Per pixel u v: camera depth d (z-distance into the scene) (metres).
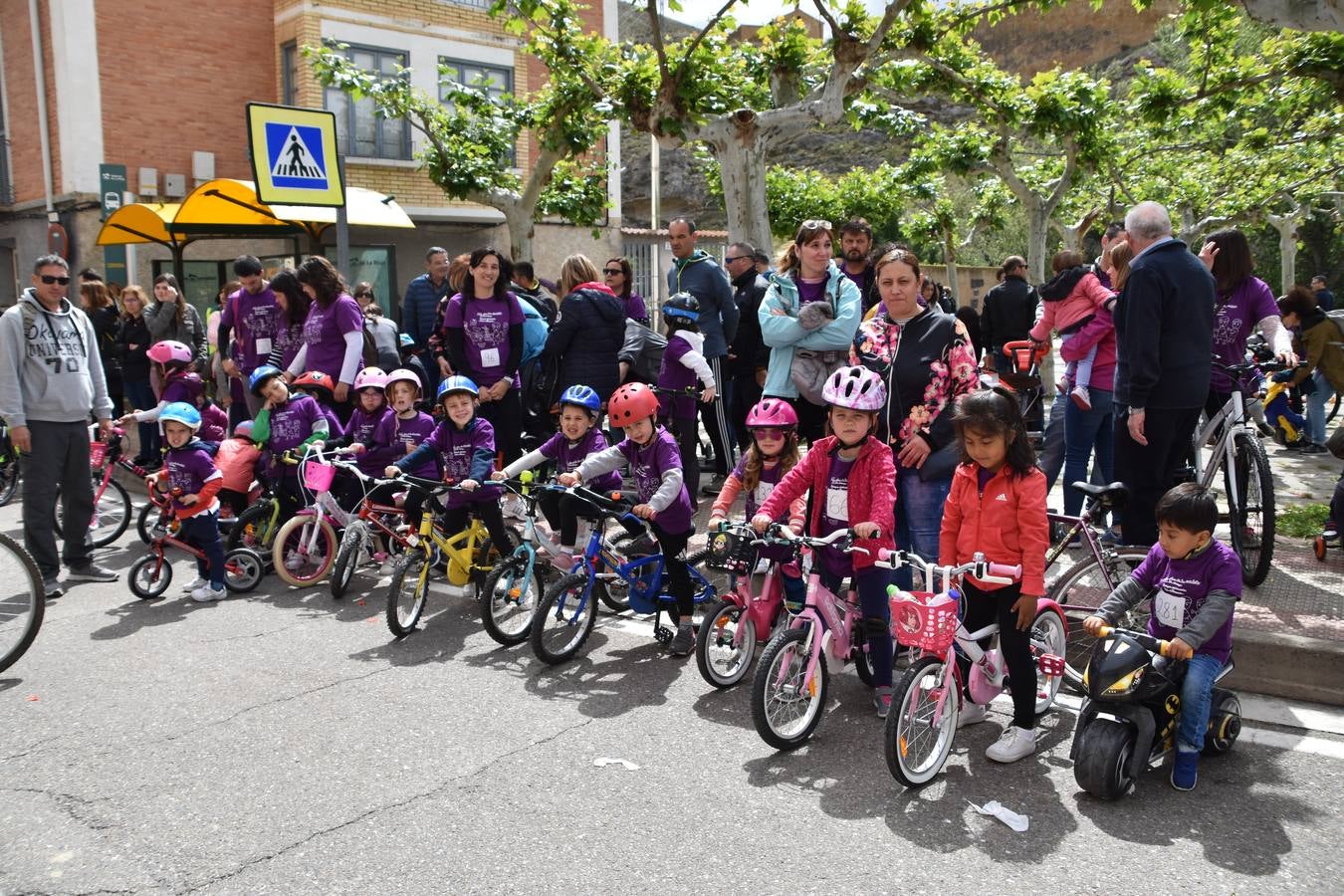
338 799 3.84
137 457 11.24
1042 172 20.00
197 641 5.78
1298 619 4.95
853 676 5.18
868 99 11.55
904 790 3.88
